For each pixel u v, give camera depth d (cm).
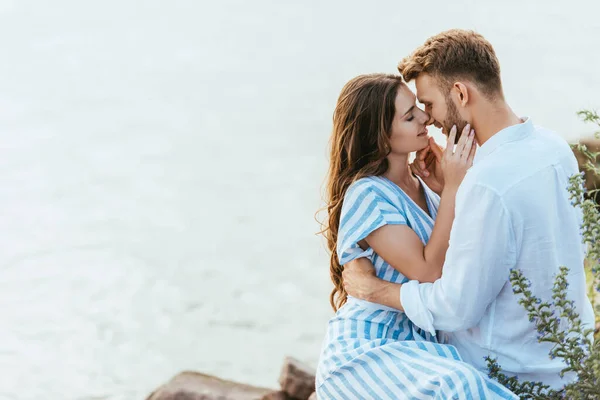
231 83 3269
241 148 2003
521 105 1705
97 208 1480
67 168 1866
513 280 241
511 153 250
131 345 827
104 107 2856
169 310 927
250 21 5103
